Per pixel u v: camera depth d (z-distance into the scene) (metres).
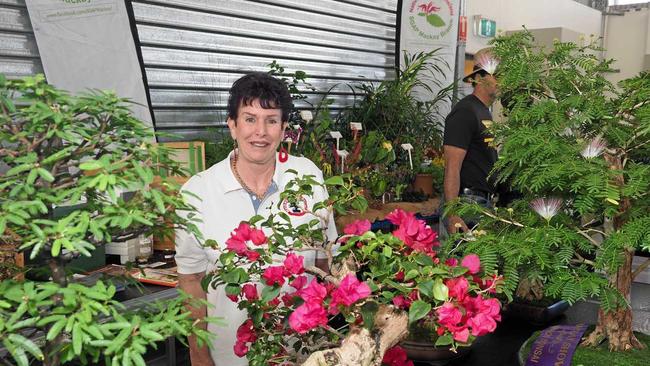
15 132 0.81
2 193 0.76
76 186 0.78
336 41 4.79
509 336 1.78
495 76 1.64
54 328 0.69
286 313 1.18
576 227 1.42
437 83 4.96
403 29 5.12
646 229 1.23
